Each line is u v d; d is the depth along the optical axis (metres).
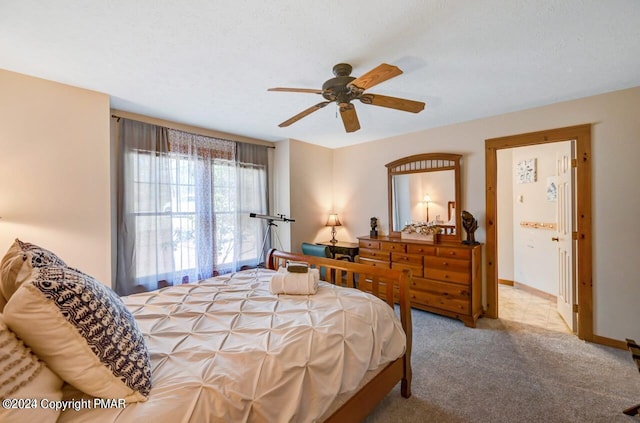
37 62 1.97
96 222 2.47
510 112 3.08
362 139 4.30
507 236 4.56
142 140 3.07
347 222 4.73
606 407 1.75
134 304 1.71
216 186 3.74
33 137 2.19
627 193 2.47
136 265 2.99
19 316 0.77
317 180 4.65
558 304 3.30
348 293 1.94
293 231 4.29
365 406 1.50
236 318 1.54
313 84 2.35
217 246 3.73
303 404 1.14
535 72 2.17
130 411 0.84
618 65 2.07
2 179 2.07
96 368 0.85
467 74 2.19
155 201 3.14
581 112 2.68
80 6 1.40
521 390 1.93
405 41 1.74
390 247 3.63
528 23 1.57
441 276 3.19
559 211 3.22
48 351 0.80
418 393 1.91
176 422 0.84
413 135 3.89
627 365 2.22
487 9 1.46
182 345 1.25
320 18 1.52
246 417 0.98
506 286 4.52
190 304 1.73
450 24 1.58
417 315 3.34
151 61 1.97
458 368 2.21
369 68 2.07
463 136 3.44
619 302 2.51
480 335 2.79
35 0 1.35
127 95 2.57
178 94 2.55
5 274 1.00
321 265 2.36
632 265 2.45
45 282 0.82
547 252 3.91
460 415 1.71
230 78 2.24
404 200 3.97
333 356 1.33
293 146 4.30
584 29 1.63
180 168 3.39
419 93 2.56
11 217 2.10
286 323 1.45
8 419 0.65
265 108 2.91
